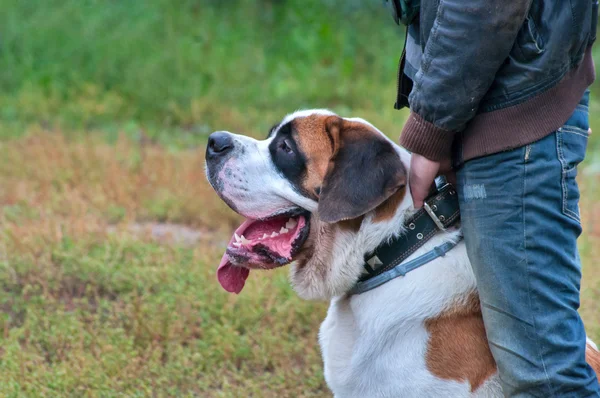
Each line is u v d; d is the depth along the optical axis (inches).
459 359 160.1
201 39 620.4
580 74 154.3
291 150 170.1
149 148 450.0
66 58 570.3
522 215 147.3
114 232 312.3
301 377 233.3
